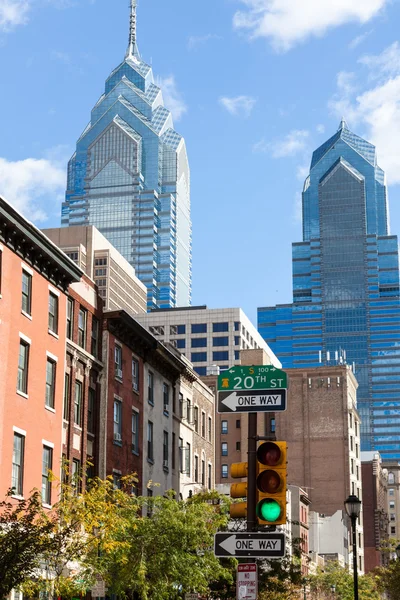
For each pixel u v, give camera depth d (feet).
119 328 194.29
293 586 228.63
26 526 99.45
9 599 125.29
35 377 151.33
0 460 136.56
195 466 257.14
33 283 153.38
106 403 185.06
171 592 145.07
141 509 200.85
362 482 615.57
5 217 140.26
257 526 53.01
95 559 126.21
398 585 247.29
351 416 531.50
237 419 488.85
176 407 239.50
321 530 475.72
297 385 526.57
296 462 515.09
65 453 165.37
